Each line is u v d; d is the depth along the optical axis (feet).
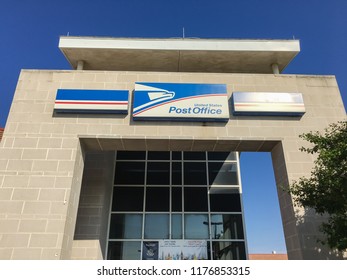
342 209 21.12
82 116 31.55
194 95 32.22
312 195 22.62
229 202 43.32
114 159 45.03
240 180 44.98
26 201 27.37
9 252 25.29
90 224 35.50
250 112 31.81
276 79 34.60
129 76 33.94
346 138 22.04
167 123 31.58
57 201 27.45
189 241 40.32
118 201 42.55
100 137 30.63
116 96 31.96
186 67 40.88
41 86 33.06
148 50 37.47
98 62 39.78
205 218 42.09
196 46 37.47
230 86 33.86
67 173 28.73
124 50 37.47
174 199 43.14
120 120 31.50
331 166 21.33
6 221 26.48
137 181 44.14
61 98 31.63
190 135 31.07
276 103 32.24
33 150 29.71
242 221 42.01
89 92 32.04
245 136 31.30
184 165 45.85
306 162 30.19
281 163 31.01
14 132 30.48
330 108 33.27
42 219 26.68
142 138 30.68
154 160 45.91
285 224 29.81
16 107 31.73
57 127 30.91
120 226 40.93
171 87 32.53
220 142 31.55
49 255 25.30
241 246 40.34
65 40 37.40
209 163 46.19
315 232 27.14
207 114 31.45
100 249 35.88
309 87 34.40
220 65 40.27
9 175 28.45
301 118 32.53
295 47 37.47
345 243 19.69
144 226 41.06
